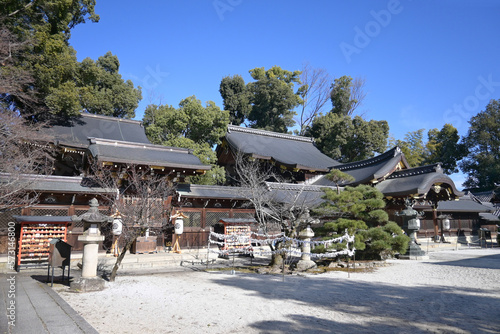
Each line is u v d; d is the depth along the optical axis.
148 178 20.62
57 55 20.80
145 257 17.91
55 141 21.89
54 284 11.55
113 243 18.62
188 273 15.13
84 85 26.42
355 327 6.88
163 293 10.29
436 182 25.64
